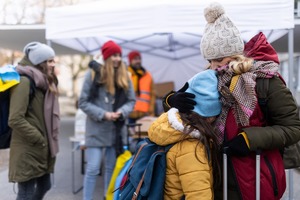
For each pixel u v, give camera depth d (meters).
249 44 1.94
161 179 1.77
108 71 3.77
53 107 3.09
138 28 4.04
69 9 4.27
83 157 5.68
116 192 2.33
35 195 3.20
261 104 1.75
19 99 2.80
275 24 3.84
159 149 1.85
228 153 1.73
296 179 5.20
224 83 1.76
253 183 1.73
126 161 3.09
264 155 1.77
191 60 8.52
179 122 1.74
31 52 3.04
